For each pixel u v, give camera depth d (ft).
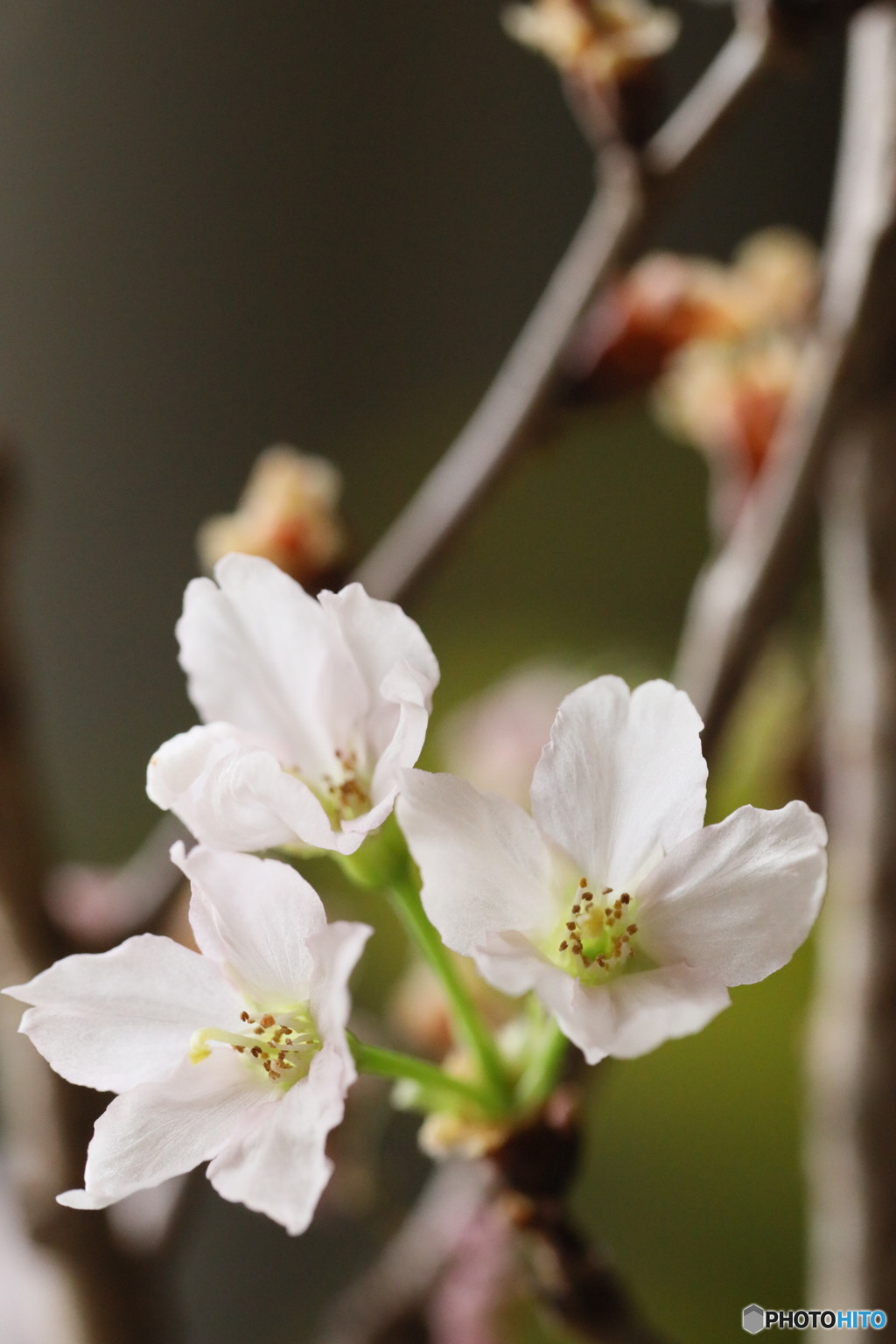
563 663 2.39
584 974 0.91
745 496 1.17
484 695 2.35
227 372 2.81
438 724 2.34
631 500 2.67
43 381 2.68
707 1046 1.83
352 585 0.93
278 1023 0.92
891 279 1.06
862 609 1.13
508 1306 1.17
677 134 1.08
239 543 1.10
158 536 2.78
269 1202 0.89
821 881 0.91
